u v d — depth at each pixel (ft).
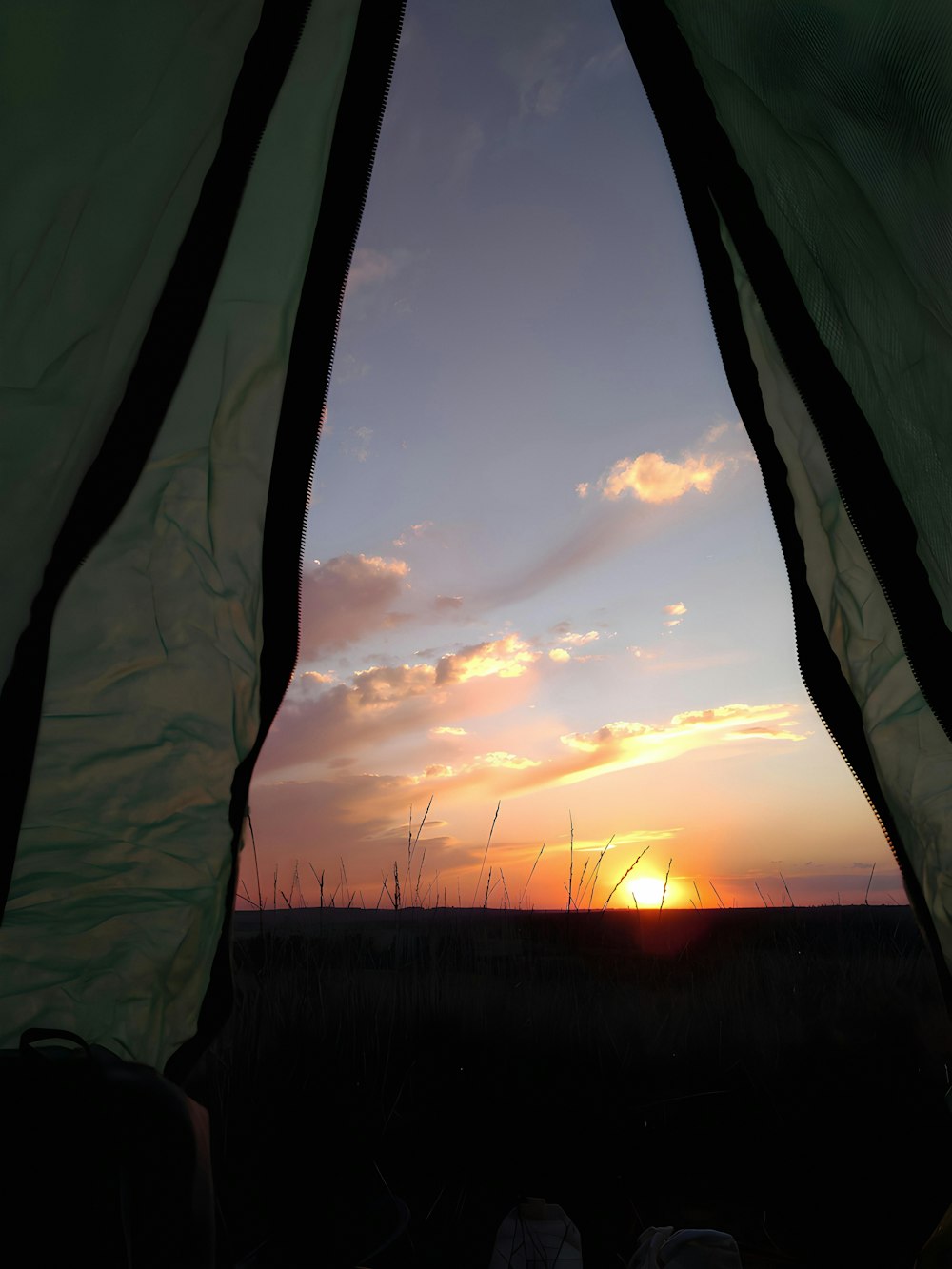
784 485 6.39
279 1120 9.02
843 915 17.99
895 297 5.25
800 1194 8.21
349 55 6.28
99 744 5.85
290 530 6.12
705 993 14.15
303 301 6.19
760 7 5.49
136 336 5.63
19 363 5.10
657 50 6.36
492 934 15.84
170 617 6.01
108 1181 4.60
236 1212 7.54
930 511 5.24
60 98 5.22
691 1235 5.84
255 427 6.18
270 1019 11.39
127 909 5.85
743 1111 9.83
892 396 5.34
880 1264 6.95
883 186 5.03
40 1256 4.39
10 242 5.06
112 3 5.38
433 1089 10.09
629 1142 9.25
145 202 5.48
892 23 4.91
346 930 14.34
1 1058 4.90
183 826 5.98
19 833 5.54
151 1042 5.84
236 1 5.78
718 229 6.56
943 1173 8.36
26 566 5.26
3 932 5.62
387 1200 7.93
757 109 5.75
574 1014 12.48
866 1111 9.54
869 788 5.93
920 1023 11.62
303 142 6.27
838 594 6.17
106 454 5.54
